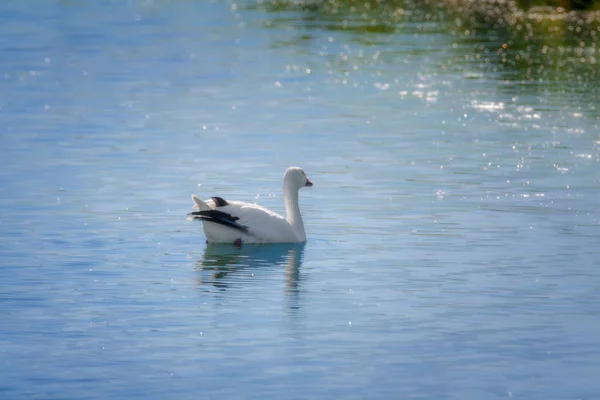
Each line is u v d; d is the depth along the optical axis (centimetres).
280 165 2138
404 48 3691
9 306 1317
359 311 1302
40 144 2314
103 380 1098
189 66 3428
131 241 1608
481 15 4328
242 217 1595
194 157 2200
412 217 1752
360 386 1083
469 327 1250
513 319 1276
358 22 4328
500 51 3588
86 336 1219
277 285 1405
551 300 1342
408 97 2898
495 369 1130
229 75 3259
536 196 1883
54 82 3141
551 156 2209
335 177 2039
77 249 1562
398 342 1203
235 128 2511
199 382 1092
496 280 1423
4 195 1873
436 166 2125
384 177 2036
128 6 5144
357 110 2731
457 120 2600
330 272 1462
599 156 2209
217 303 1330
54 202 1828
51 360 1150
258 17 4600
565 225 1694
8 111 2695
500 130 2484
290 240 1608
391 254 1545
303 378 1102
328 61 3478
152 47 3825
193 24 4434
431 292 1374
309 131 2477
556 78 3142
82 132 2448
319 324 1258
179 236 1641
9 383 1091
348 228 1692
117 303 1330
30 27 4369
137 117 2638
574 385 1091
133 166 2114
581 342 1204
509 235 1639
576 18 4134
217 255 1542
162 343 1196
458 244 1593
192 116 2655
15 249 1557
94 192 1903
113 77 3231
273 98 2898
